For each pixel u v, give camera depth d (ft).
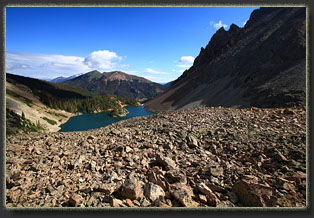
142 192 16.26
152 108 569.64
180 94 542.98
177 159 24.44
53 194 16.43
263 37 428.97
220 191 17.44
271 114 49.88
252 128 37.37
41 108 390.42
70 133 45.70
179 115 60.70
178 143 31.50
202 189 16.57
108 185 17.10
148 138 34.73
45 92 624.59
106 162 23.16
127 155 25.09
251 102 261.24
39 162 23.48
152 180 18.24
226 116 53.16
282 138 29.27
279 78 259.60
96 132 45.75
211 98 377.30
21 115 252.01
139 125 51.08
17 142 33.37
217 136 34.63
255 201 15.21
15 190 16.85
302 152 23.22
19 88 527.40
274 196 15.24
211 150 29.58
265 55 353.31
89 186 17.34
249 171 21.18
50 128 290.15
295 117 42.65
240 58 435.53
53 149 29.12
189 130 39.47
